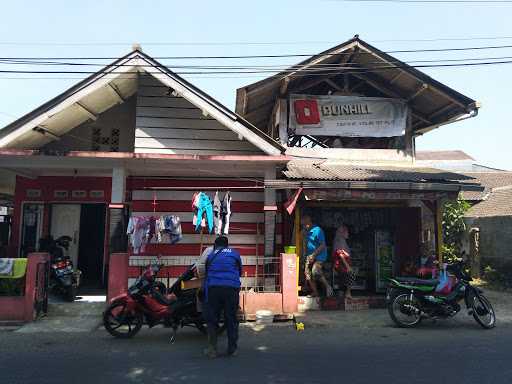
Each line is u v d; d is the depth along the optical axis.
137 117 10.43
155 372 5.57
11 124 9.23
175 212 11.16
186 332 7.98
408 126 12.92
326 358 6.24
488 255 16.30
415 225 11.66
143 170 10.48
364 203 11.59
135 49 9.45
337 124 12.59
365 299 10.25
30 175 11.50
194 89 9.64
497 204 18.91
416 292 8.44
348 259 10.43
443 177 10.81
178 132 10.45
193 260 11.09
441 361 6.09
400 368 5.75
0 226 14.66
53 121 9.95
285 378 5.33
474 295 8.48
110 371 5.62
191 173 10.98
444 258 16.53
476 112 11.98
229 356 6.35
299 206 10.98
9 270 8.61
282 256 9.43
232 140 10.50
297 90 12.67
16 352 6.57
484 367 5.80
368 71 12.40
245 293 9.22
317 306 10.05
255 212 11.34
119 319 7.54
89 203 12.26
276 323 8.77
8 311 8.56
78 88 9.38
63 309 9.42
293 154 12.30
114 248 9.61
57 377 5.38
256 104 13.12
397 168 12.26
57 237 12.20
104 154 9.50
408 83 12.38
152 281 7.69
